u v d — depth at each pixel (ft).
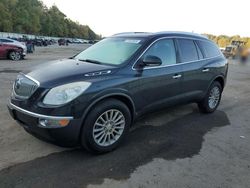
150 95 15.07
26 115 12.12
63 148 13.65
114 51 15.61
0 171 11.46
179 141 15.25
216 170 12.33
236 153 14.14
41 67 14.32
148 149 14.06
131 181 11.16
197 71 18.16
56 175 11.36
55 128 11.61
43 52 95.25
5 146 13.62
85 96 12.00
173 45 16.87
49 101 11.69
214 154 13.88
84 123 12.25
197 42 18.99
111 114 13.21
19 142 14.10
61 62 15.21
